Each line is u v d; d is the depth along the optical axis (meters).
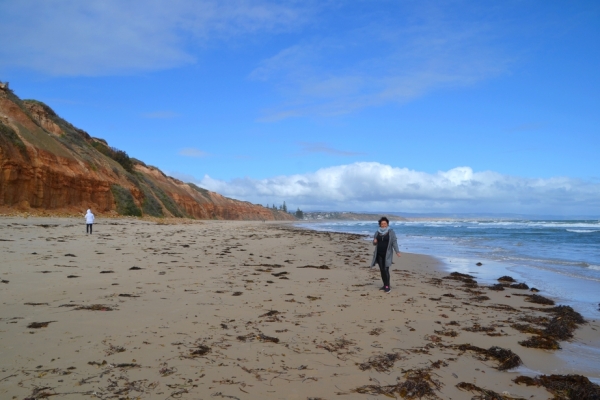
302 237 32.12
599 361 5.23
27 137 37.19
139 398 3.56
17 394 3.51
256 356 4.73
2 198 31.92
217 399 3.63
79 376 3.93
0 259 11.44
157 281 9.23
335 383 4.11
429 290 9.91
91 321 5.74
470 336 6.03
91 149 52.47
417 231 46.75
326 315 6.87
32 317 5.81
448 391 4.08
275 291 8.78
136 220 42.81
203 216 89.06
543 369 4.87
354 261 15.87
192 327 5.71
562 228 52.62
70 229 24.69
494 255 19.08
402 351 5.18
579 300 9.30
